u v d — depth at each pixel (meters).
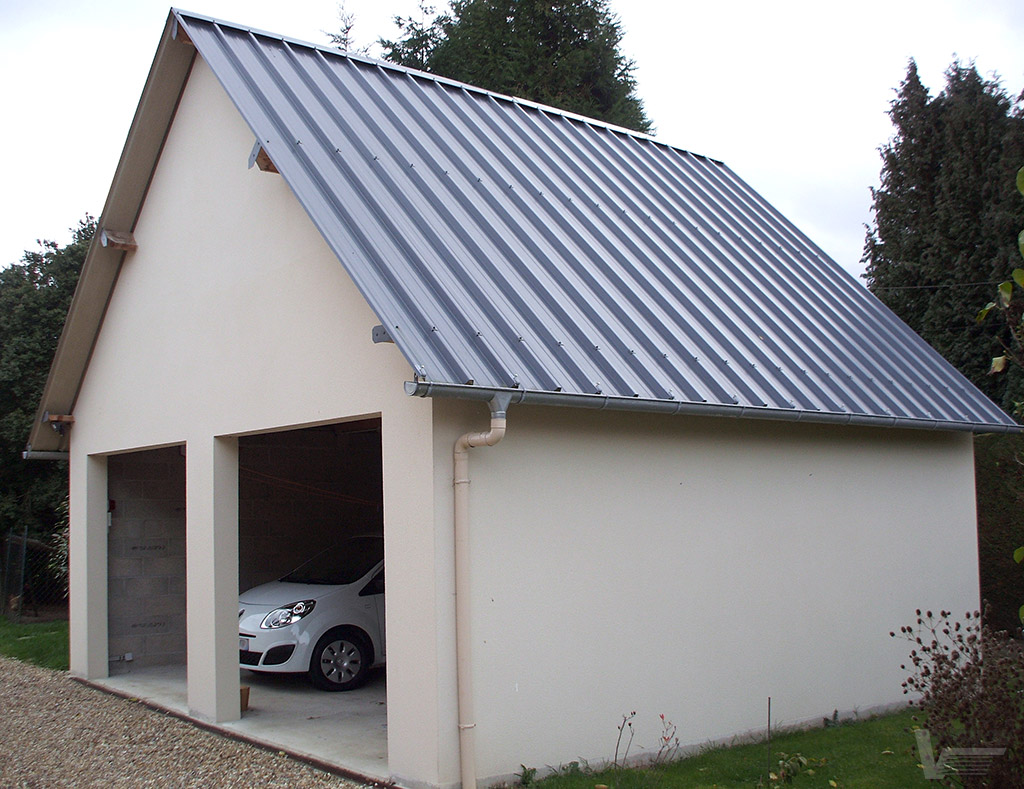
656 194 10.94
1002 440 12.51
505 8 25.81
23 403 17.83
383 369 6.44
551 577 6.55
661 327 7.73
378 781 6.23
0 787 6.81
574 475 6.77
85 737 8.15
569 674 6.56
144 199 10.02
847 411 8.32
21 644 13.41
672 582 7.32
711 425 7.79
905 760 6.93
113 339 10.62
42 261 19.09
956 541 10.13
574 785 6.05
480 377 5.71
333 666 9.73
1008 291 4.44
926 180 20.83
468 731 5.88
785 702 8.06
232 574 8.40
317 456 12.69
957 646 9.84
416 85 9.96
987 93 19.67
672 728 7.15
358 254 6.30
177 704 9.12
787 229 12.50
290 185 6.72
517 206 8.38
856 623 8.83
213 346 8.57
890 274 21.25
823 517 8.66
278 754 7.19
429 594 5.96
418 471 6.10
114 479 11.48
